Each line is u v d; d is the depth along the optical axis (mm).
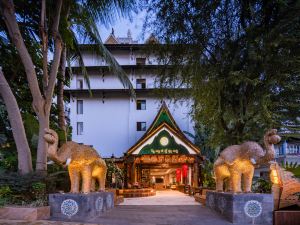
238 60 8594
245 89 8719
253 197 6430
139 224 6301
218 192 7871
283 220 6234
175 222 6578
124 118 28531
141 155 20203
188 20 9500
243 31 8898
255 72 8250
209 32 9391
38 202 6609
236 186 6992
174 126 20562
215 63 9312
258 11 8586
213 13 9375
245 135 9023
